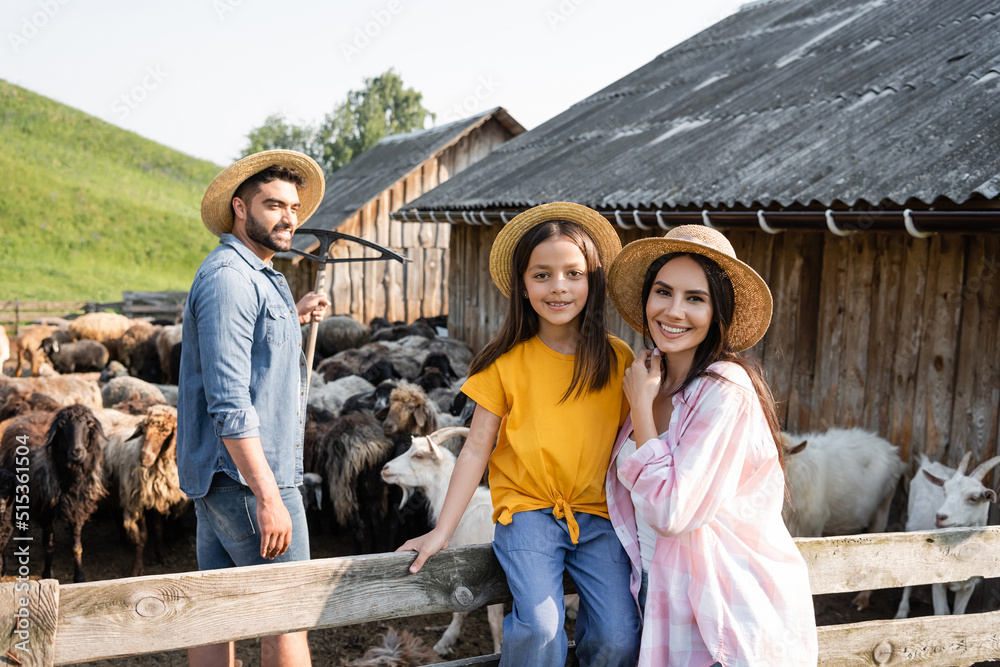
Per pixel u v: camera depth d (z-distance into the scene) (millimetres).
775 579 1996
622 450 2193
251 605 1970
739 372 2082
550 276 2154
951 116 5156
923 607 4992
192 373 2602
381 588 2113
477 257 10961
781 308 5859
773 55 9227
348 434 5996
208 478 2578
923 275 4746
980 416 4422
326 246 3354
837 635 2557
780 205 4953
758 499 2051
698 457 1929
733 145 6645
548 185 8148
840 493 4949
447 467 4992
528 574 2057
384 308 17031
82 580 5531
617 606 2080
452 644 4633
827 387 5496
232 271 2541
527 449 2160
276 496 2443
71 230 36812
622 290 2396
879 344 5074
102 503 6059
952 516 4164
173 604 1884
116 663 4414
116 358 14484
